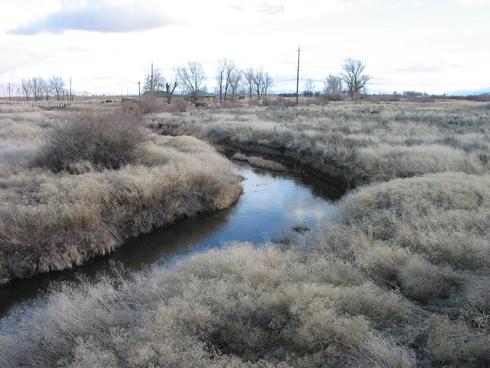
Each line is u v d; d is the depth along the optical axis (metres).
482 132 20.48
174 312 4.97
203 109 52.75
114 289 6.82
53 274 8.50
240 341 4.72
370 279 6.03
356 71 88.31
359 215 9.30
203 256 7.36
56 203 9.80
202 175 13.01
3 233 8.47
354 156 16.05
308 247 8.17
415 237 7.05
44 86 105.75
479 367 3.84
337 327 4.41
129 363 4.26
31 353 4.98
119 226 10.30
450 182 9.82
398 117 29.42
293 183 16.41
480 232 6.88
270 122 29.86
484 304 4.72
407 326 4.58
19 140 19.45
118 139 14.77
